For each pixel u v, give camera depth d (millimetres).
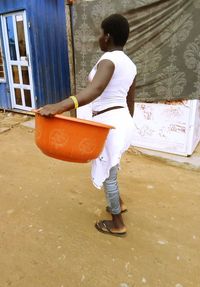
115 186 2324
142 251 2297
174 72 3682
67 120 1741
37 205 2926
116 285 1982
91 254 2264
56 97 6383
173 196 3100
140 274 2074
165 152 4094
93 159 2004
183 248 2332
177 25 3482
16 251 2295
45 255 2254
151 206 2910
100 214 2775
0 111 6734
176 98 3771
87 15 3984
